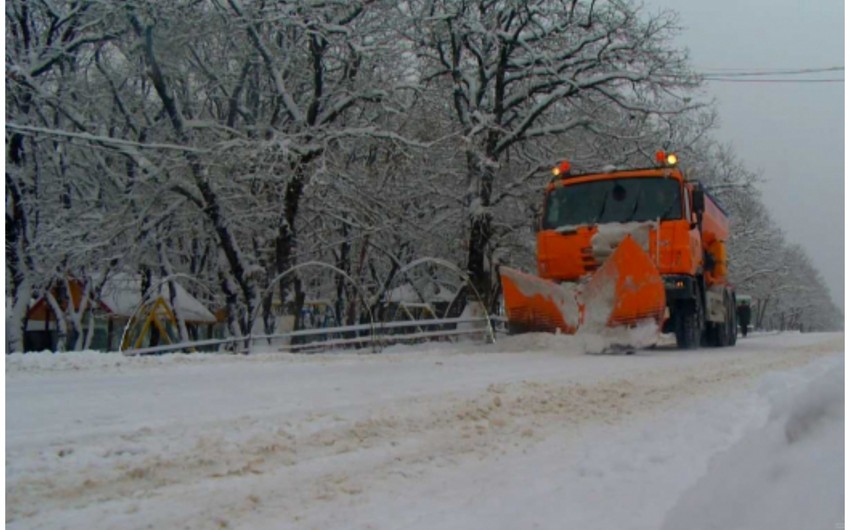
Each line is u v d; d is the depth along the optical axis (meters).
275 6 19.23
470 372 10.54
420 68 23.47
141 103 22.06
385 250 23.23
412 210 23.41
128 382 8.84
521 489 4.94
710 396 8.68
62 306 26.00
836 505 2.83
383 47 20.12
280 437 6.11
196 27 19.05
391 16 20.42
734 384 9.73
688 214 15.57
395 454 5.82
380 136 19.20
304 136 19.28
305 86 22.00
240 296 21.70
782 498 3.10
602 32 21.97
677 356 13.84
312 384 8.97
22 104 21.47
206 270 25.31
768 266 51.19
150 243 21.73
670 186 15.28
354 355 13.11
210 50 21.44
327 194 20.47
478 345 16.78
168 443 5.79
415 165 21.59
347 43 19.69
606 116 23.77
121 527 4.16
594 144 23.50
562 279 15.49
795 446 3.51
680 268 14.96
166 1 18.20
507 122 23.48
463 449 6.03
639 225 15.02
